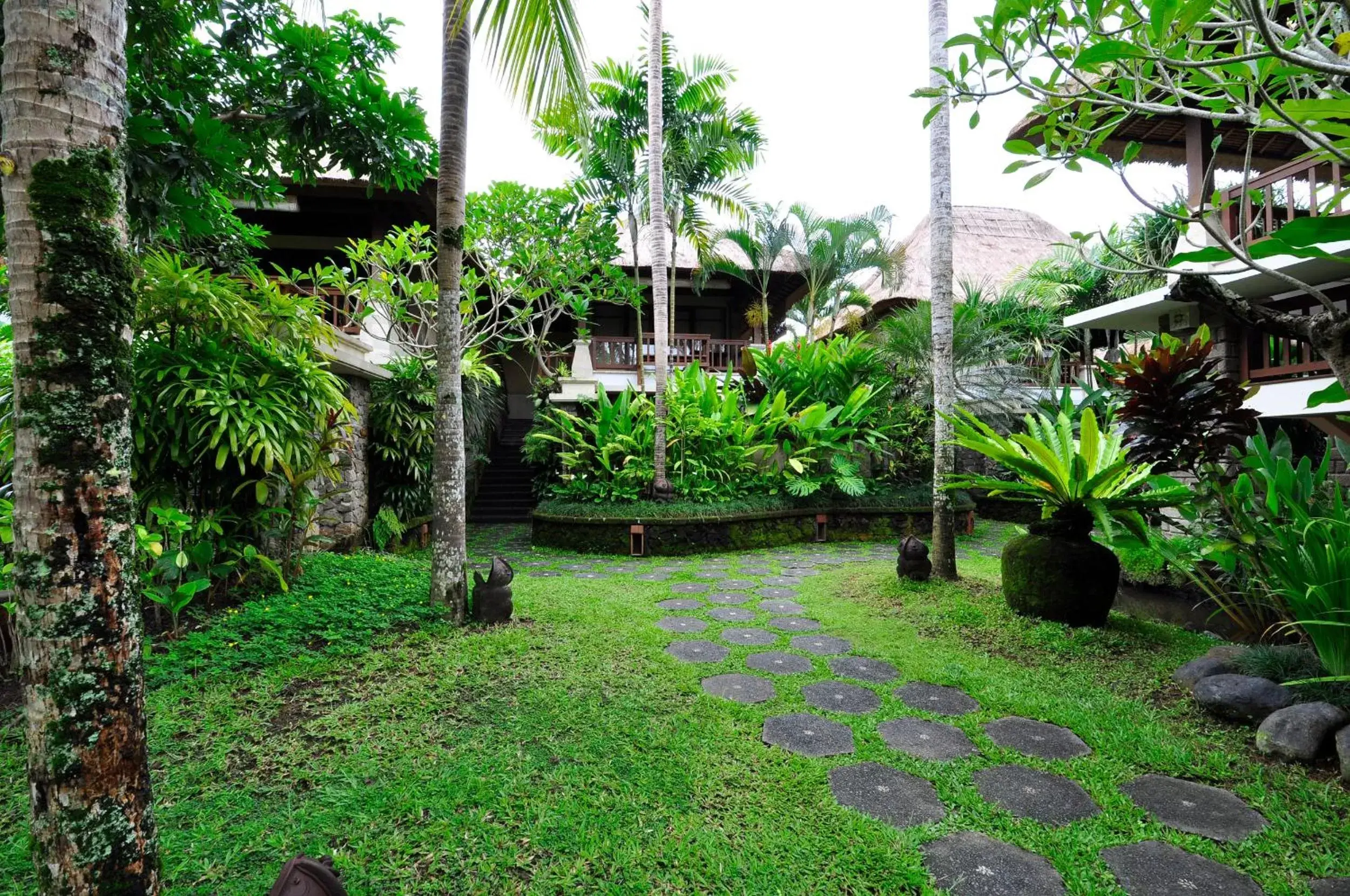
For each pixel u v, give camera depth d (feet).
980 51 7.11
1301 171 15.94
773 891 5.61
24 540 3.59
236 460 13.33
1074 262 41.57
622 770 7.54
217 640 10.67
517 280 29.99
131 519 3.95
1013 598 14.33
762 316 45.98
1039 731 8.96
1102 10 6.23
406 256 25.25
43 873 3.66
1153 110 6.51
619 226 39.32
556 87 12.91
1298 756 7.78
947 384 17.99
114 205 3.85
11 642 9.81
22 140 3.59
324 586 13.94
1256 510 11.80
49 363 3.59
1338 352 5.41
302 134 12.70
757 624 14.74
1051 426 15.53
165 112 10.48
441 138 13.14
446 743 8.05
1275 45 4.79
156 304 11.96
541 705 9.21
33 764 3.65
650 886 5.65
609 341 43.52
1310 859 6.06
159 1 10.68
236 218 16.93
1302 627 9.75
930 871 5.93
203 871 5.64
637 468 28.71
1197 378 11.84
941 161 17.84
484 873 5.71
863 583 18.72
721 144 34.04
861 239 42.39
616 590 17.97
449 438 13.26
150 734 7.98
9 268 3.65
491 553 25.80
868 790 7.36
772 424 30.66
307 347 14.73
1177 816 6.81
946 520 18.16
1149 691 10.26
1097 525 13.97
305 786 7.04
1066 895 5.61
